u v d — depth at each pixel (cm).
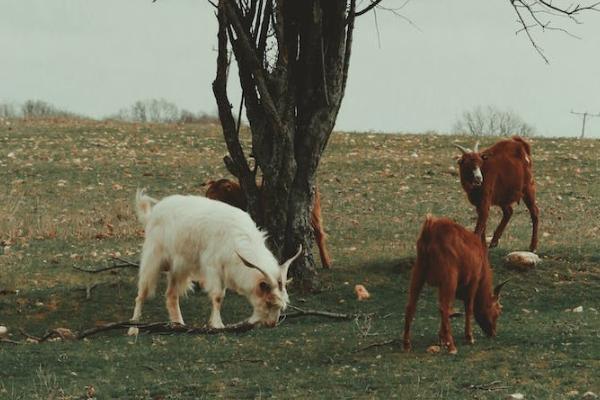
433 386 986
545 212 2481
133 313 1509
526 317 1393
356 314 1470
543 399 933
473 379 1012
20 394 980
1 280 1658
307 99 1631
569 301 1570
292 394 974
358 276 1720
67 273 1728
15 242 1998
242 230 1337
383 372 1052
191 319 1477
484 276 1185
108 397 973
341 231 2180
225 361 1133
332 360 1123
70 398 972
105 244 2014
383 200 2597
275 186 1631
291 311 1505
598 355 1108
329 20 1622
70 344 1242
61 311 1507
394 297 1598
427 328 1321
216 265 1342
